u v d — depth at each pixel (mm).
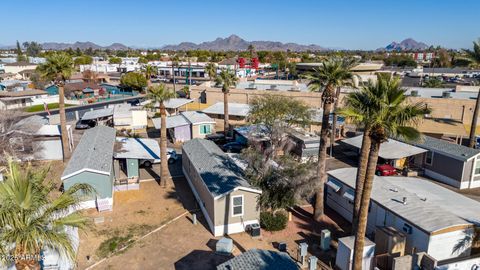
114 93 93188
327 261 19609
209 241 21766
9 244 10875
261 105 35375
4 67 121312
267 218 22922
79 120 55500
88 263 19375
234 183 23109
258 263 15680
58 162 36750
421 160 34781
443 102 46062
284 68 137500
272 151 27469
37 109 71062
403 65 157125
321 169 23422
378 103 14531
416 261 17516
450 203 22594
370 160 14758
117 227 23422
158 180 32344
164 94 28312
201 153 30188
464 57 38688
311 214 25500
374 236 21344
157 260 19750
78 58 150500
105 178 25875
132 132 51406
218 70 106125
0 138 32844
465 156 30406
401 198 21750
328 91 21922
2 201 10977
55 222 11719
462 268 17312
